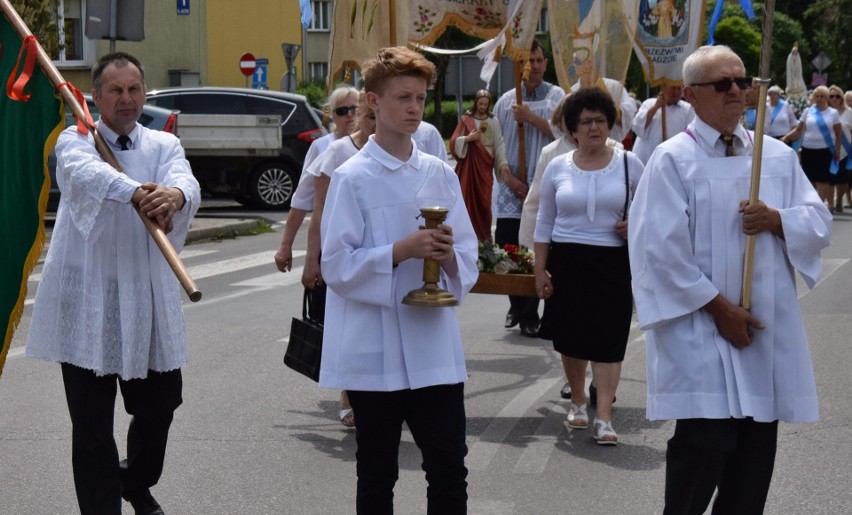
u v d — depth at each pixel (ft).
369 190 14.90
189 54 116.06
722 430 14.92
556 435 24.16
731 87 14.92
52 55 62.59
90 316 16.31
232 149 73.31
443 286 15.14
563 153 26.30
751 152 15.25
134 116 16.83
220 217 68.08
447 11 31.09
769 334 14.90
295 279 45.70
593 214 23.49
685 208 14.97
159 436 17.62
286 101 75.61
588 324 23.45
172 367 16.81
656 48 33.83
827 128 73.31
